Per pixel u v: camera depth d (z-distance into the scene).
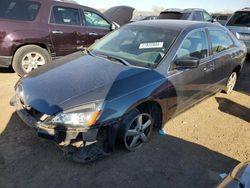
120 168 3.51
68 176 3.32
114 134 3.46
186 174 3.52
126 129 3.59
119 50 4.47
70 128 3.21
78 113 3.22
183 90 4.36
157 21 5.03
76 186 3.19
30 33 6.46
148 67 4.00
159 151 3.91
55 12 6.85
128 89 3.55
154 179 3.39
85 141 3.33
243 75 7.91
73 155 3.41
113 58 4.26
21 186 3.14
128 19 12.58
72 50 7.25
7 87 5.92
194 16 12.17
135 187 3.24
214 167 3.71
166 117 4.21
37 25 6.57
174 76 4.11
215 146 4.20
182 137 4.34
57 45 6.94
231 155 4.01
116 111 3.37
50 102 3.31
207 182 3.42
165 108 4.07
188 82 4.42
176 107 4.37
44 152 3.69
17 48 6.44
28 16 6.50
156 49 4.23
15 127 4.24
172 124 4.73
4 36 6.20
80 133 3.25
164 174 3.48
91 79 3.64
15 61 6.47
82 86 3.50
